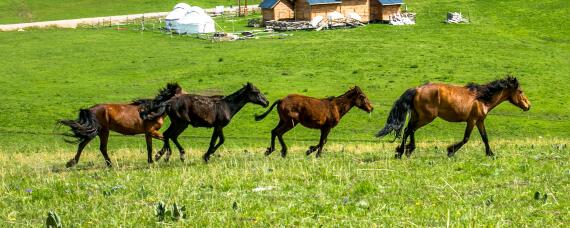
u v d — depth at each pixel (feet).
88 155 107.55
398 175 62.34
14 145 146.82
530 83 221.66
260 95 88.12
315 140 156.87
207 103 86.28
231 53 274.77
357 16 339.16
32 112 185.68
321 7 338.54
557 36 306.35
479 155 81.56
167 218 46.21
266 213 47.19
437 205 49.29
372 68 243.19
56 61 265.95
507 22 333.83
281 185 57.88
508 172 63.16
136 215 47.44
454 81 223.71
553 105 194.90
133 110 86.28
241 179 60.95
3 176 73.92
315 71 239.50
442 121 175.22
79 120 84.89
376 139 157.07
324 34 315.58
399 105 78.59
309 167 68.33
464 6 370.53
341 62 252.83
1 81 231.09
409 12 359.05
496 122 175.01
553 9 350.23
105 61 264.72
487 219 44.16
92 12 407.85
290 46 285.23
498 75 233.14
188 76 235.81
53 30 344.08
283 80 226.38
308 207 49.03
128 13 403.13
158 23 365.40
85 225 45.24
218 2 437.99
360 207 49.03
